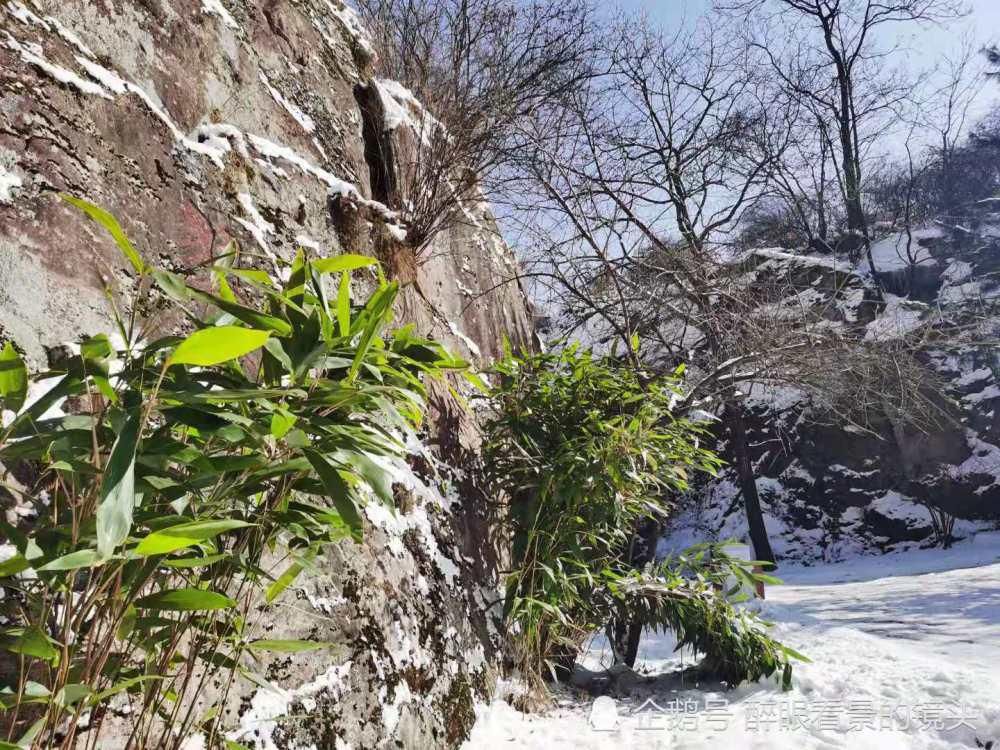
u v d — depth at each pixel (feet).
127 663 4.70
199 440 4.78
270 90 12.07
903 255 66.44
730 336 18.71
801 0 58.03
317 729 6.84
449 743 8.94
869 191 73.41
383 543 9.49
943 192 74.59
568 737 10.06
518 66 17.43
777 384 19.44
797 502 60.08
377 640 8.32
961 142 75.82
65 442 3.70
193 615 4.61
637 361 15.62
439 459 12.76
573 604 13.12
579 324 20.83
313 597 7.63
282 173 11.07
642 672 15.51
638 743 10.08
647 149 31.71
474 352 16.84
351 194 12.63
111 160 7.56
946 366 58.13
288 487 4.96
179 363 3.84
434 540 10.96
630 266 19.27
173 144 8.73
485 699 10.51
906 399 22.74
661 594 13.56
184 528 3.45
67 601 3.77
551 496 12.46
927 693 12.23
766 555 39.91
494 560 12.92
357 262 5.11
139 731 5.14
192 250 8.36
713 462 14.17
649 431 12.90
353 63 15.72
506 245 22.38
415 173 15.08
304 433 4.40
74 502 3.91
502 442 13.50
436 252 16.88
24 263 6.12
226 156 9.77
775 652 13.32
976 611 24.91
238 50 11.40
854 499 58.95
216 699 6.00
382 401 4.96
